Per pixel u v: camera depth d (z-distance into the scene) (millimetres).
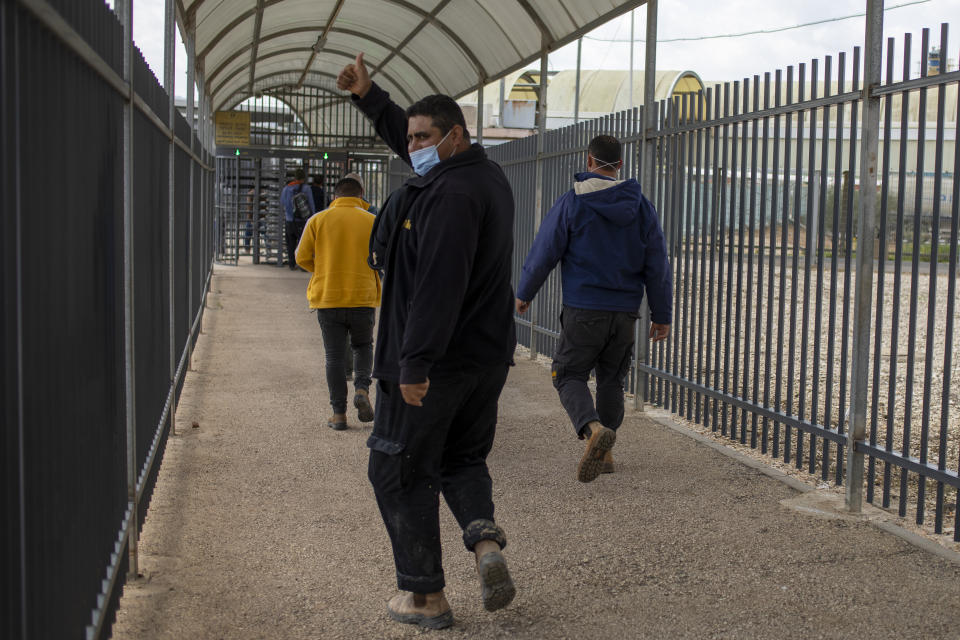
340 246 6203
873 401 4555
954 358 10289
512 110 30000
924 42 4176
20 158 1901
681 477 5215
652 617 3361
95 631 2621
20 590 1887
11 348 1830
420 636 3182
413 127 3213
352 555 3963
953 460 6039
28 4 1890
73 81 2449
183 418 6484
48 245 2154
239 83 20578
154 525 4277
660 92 30016
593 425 4684
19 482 1880
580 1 7930
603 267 5051
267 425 6379
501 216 3168
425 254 2986
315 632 3199
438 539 3238
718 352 6250
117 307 3307
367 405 6258
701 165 6508
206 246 12961
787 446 5504
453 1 10320
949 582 3709
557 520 4441
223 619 3285
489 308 3223
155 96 4816
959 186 4055
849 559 3951
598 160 5164
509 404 7285
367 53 16562
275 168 21609
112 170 3164
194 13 8008
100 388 2893
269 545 4059
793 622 3330
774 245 5562
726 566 3863
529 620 3324
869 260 4555
